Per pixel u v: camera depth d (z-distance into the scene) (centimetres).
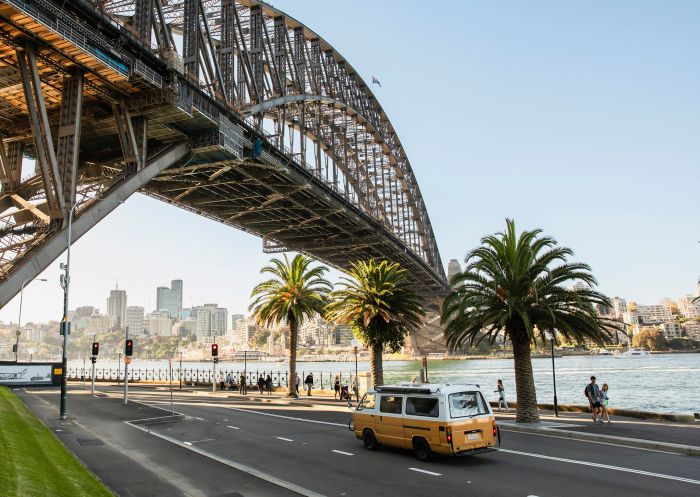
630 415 2897
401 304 4112
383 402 1917
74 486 1177
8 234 3259
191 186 5572
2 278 2486
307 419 2952
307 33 7575
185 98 3762
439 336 17162
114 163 4288
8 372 3794
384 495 1314
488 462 1703
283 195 6138
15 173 3844
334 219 7750
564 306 2731
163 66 3603
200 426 2628
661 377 10306
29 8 2592
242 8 5853
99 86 3422
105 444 2025
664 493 1305
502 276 2731
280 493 1309
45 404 3478
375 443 1934
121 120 3706
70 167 2972
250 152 4981
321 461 1741
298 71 6781
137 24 3631
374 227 8631
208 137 4253
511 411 3300
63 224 2847
